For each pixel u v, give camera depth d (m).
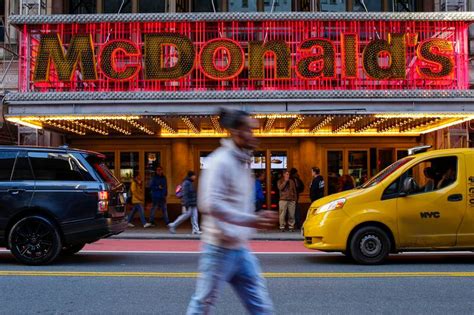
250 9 19.84
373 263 9.26
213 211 3.81
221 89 14.34
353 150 19.83
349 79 14.22
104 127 17.23
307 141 19.69
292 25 14.52
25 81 14.45
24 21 14.24
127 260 9.93
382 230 9.26
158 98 13.84
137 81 14.19
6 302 6.49
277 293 7.00
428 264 9.45
